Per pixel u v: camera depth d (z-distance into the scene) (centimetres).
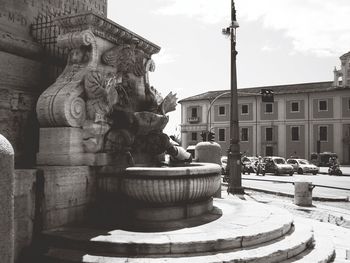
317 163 4903
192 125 5934
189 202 597
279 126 5431
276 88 5750
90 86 602
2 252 257
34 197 482
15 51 675
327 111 5166
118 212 582
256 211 680
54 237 472
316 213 1016
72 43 637
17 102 624
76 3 880
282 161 3259
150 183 544
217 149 1225
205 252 445
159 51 877
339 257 548
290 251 489
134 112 712
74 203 552
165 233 485
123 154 642
